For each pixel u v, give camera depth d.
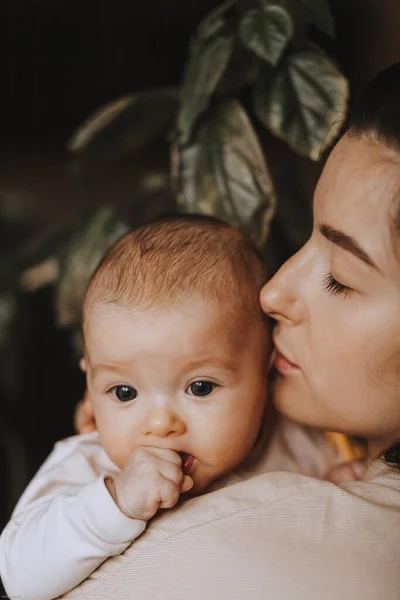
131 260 0.95
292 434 1.08
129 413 0.90
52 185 2.66
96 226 1.36
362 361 0.80
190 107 1.11
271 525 0.74
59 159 2.65
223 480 0.97
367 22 1.72
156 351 0.88
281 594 0.70
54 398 2.25
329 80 1.07
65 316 1.38
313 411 0.87
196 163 1.11
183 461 0.90
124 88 2.46
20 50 2.39
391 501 0.76
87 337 0.94
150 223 1.04
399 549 0.72
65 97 2.50
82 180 2.65
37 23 2.35
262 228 1.10
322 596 0.69
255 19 1.07
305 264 0.84
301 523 0.74
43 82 2.46
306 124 1.05
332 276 0.81
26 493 0.95
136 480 0.80
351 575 0.70
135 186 2.65
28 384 2.19
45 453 2.20
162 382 0.89
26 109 2.52
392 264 0.75
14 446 1.98
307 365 0.85
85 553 0.79
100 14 2.34
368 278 0.76
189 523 0.77
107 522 0.78
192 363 0.89
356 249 0.76
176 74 2.42
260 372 0.96
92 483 0.83
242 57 1.18
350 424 0.85
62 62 2.43
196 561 0.74
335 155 0.81
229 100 1.14
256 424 0.95
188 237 0.99
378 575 0.70
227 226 1.04
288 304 0.85
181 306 0.90
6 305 1.79
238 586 0.71
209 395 0.91
